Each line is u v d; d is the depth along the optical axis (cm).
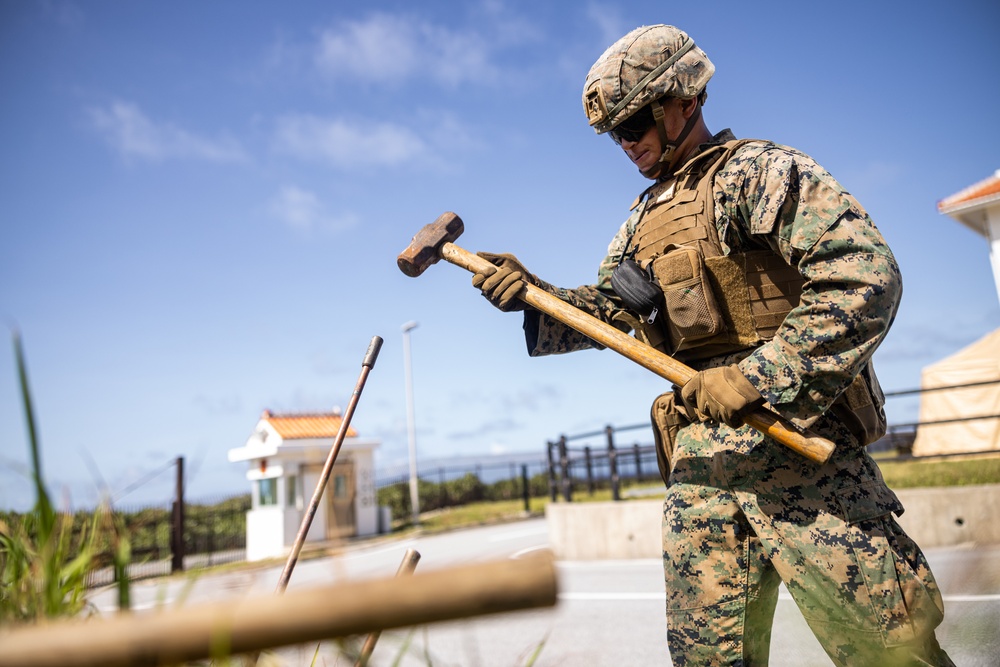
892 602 186
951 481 827
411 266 254
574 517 924
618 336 222
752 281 214
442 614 46
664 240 229
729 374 192
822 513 194
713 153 223
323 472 175
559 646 462
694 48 233
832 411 201
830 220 190
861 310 182
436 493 2611
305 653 128
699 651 210
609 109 229
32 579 122
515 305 247
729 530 209
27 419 97
